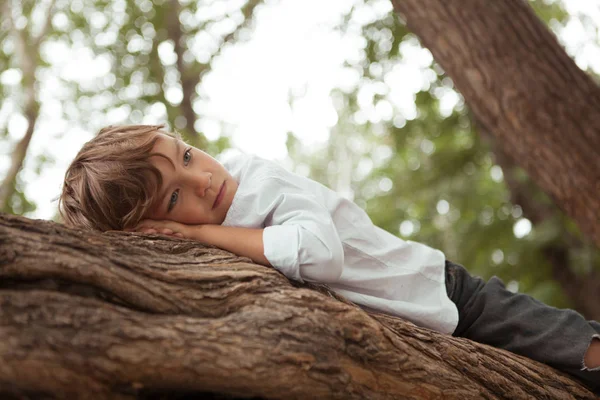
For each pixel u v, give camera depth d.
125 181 1.86
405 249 2.18
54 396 1.20
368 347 1.50
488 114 3.29
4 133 8.50
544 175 3.25
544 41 3.24
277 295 1.51
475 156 8.88
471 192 8.77
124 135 1.96
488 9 3.22
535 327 2.04
